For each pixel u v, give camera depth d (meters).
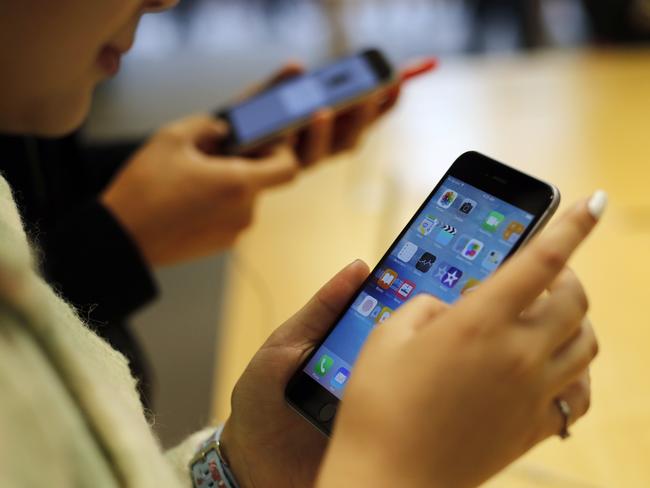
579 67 1.39
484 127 1.22
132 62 1.51
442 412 0.31
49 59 0.47
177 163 0.84
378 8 2.63
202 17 2.69
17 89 0.49
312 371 0.46
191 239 0.86
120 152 1.25
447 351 0.32
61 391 0.26
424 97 1.32
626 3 1.80
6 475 0.23
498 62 1.42
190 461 0.52
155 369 0.88
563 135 1.19
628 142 1.15
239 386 0.49
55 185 0.90
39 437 0.24
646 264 0.90
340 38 1.68
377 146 1.19
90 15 0.46
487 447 0.33
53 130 0.57
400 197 1.06
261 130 0.92
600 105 1.26
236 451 0.50
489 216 0.46
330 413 0.44
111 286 0.77
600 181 1.07
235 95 1.39
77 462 0.25
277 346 0.48
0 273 0.25
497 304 0.32
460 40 2.46
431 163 1.14
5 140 0.80
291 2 2.75
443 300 0.44
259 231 1.04
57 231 0.77
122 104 1.35
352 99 0.93
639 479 0.65
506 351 0.32
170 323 0.95
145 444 0.28
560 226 0.33
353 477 0.30
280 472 0.49
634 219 0.98
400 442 0.31
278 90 0.95
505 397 0.32
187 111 1.32
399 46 2.46
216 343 0.90
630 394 0.73
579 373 0.36
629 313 0.83
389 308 0.46
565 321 0.34
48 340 0.26
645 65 1.38
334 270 0.94
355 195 1.09
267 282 0.93
